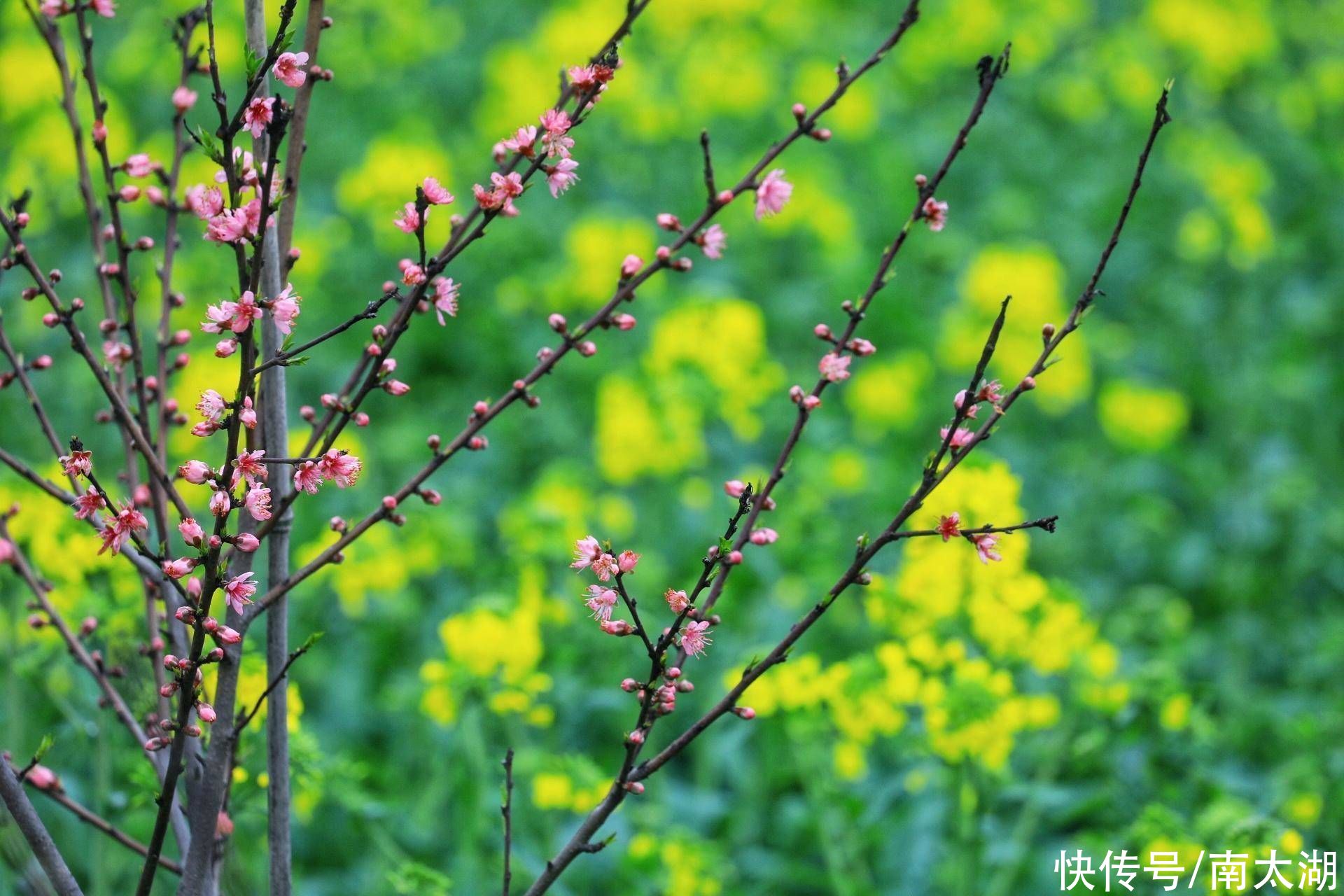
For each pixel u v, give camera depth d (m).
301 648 2.86
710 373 7.64
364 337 9.84
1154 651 7.03
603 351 9.70
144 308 8.57
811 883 5.86
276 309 2.56
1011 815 6.03
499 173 2.90
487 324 9.76
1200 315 10.75
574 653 6.04
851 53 14.30
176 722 2.75
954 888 5.41
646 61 13.89
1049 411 9.55
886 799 5.52
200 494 6.98
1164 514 8.66
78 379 7.91
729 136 13.19
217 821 3.08
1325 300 10.90
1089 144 13.63
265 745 3.89
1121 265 11.64
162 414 3.37
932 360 10.30
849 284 10.47
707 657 6.92
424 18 13.65
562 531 6.16
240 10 11.99
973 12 14.09
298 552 7.17
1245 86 15.05
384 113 12.91
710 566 2.87
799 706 5.23
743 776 6.30
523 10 15.34
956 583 5.19
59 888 2.88
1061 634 5.23
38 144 9.21
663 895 5.21
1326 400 9.96
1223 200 11.02
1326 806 5.66
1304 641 7.73
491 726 5.86
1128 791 5.38
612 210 11.27
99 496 2.58
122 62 11.49
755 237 11.22
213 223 2.58
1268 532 8.50
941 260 11.23
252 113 2.57
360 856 6.06
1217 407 10.02
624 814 5.45
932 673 5.12
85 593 4.71
